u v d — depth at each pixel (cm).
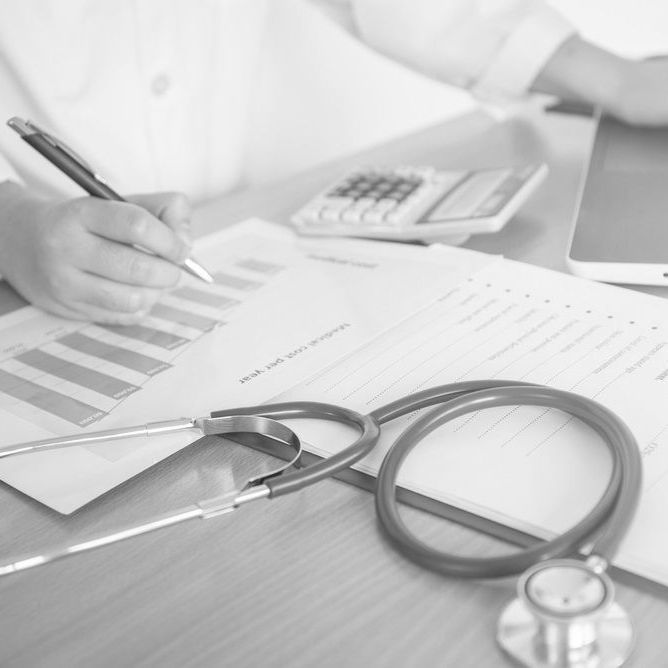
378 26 100
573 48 90
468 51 94
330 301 56
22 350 55
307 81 142
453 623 29
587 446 37
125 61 95
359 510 35
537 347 47
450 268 59
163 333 55
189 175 105
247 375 48
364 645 28
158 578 33
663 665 26
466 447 38
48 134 59
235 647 29
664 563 30
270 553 33
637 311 49
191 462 40
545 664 26
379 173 75
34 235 59
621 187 66
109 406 46
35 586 33
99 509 38
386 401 43
